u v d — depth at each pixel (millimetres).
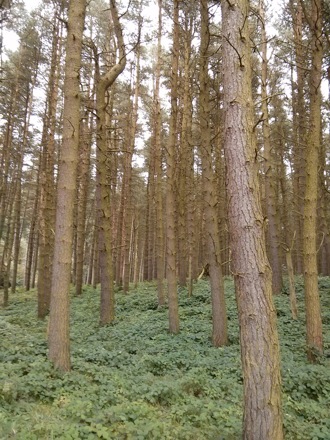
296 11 14039
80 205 21719
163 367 7715
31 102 23641
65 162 7266
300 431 4750
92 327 12344
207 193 10625
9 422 4219
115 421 4562
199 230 24609
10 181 26375
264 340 3975
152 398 5625
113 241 26438
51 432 4031
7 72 21484
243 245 4180
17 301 21453
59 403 5207
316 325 8461
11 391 5059
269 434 3797
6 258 23172
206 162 10734
